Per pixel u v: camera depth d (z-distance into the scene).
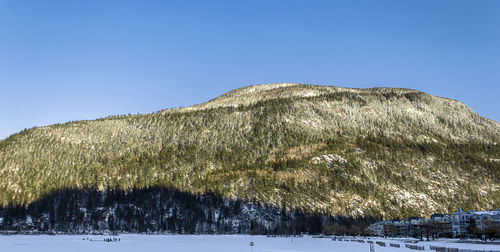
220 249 189.38
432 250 156.88
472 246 165.12
